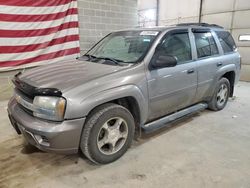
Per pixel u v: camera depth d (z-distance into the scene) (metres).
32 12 4.54
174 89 2.90
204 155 2.57
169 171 2.27
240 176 2.19
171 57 2.57
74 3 5.12
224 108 4.25
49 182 2.11
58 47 5.07
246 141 2.92
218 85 3.82
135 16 6.61
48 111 2.02
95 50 3.35
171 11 9.47
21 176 2.20
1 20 4.21
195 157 2.52
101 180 2.13
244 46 7.20
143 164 2.39
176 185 2.06
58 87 2.09
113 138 2.38
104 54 3.11
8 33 4.33
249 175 2.21
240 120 3.65
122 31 3.33
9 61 4.45
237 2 7.12
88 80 2.20
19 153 2.61
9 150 2.68
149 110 2.69
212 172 2.25
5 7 4.21
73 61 3.03
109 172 2.26
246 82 7.11
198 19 8.36
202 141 2.91
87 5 5.42
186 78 3.04
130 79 2.40
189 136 3.05
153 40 2.76
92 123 2.17
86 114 2.08
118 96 2.27
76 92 2.05
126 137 2.50
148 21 10.73
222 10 7.56
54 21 4.88
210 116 3.82
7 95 4.62
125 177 2.18
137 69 2.50
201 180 2.13
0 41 4.27
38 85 2.19
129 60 2.68
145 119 2.69
